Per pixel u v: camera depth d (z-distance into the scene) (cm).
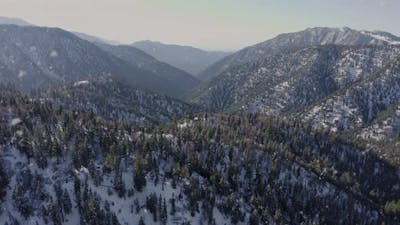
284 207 18638
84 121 19912
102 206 15212
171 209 15925
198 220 16050
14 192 15012
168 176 17462
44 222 14488
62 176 16125
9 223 14275
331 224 19012
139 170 16225
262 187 18875
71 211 14938
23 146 16862
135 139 19500
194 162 18638
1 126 18225
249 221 16838
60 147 16988
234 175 18788
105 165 16625
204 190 16938
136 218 15338
